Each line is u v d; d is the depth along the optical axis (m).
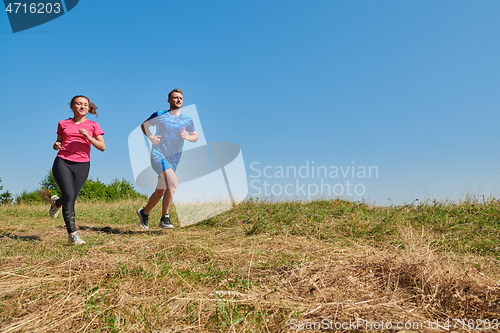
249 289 2.52
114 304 2.29
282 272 2.89
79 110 4.55
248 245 4.02
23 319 2.12
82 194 20.78
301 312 2.11
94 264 3.13
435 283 2.41
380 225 4.97
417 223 5.46
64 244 4.27
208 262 3.25
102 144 4.60
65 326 2.03
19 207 11.66
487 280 2.51
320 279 2.64
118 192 21.23
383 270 2.76
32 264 3.27
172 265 3.06
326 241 4.31
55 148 4.39
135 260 3.23
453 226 5.09
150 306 2.23
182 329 1.97
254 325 1.98
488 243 4.08
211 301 2.29
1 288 2.61
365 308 2.16
